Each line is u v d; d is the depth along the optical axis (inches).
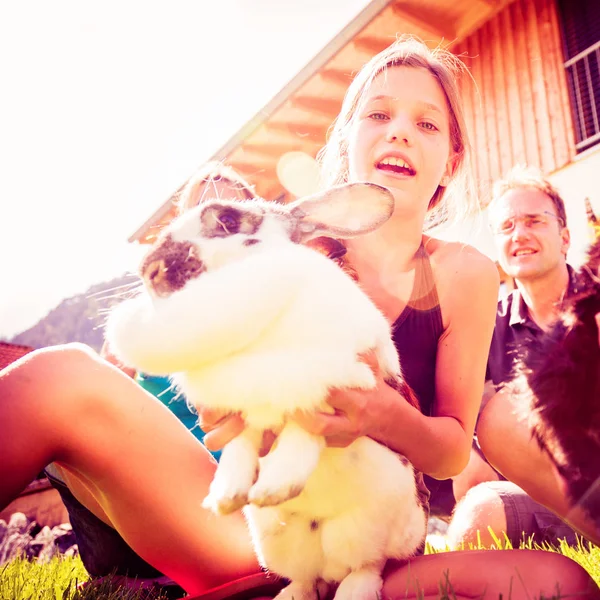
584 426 22.8
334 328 18.4
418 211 30.1
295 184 94.3
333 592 22.1
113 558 29.5
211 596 23.0
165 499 23.8
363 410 18.9
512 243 47.7
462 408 28.0
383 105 30.9
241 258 19.9
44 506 92.9
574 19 90.0
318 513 20.7
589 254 24.2
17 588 26.0
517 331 44.8
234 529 24.7
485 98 97.8
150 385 31.9
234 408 18.8
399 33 87.1
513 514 37.4
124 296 21.8
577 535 33.7
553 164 89.0
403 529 21.1
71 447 22.6
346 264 29.2
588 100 87.7
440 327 29.2
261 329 17.7
